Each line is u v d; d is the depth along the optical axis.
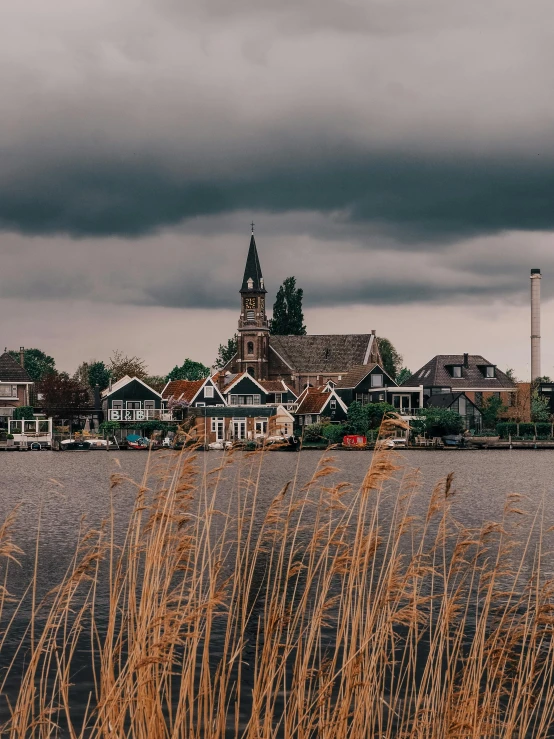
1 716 16.14
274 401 139.88
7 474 70.69
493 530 13.37
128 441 106.38
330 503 12.05
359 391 128.88
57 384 124.56
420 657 18.39
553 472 73.62
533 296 155.25
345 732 11.48
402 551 28.86
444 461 88.31
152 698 11.08
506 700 14.66
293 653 18.67
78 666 18.66
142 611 11.35
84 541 13.12
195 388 115.06
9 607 23.70
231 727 15.16
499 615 21.28
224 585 13.01
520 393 135.75
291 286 187.50
